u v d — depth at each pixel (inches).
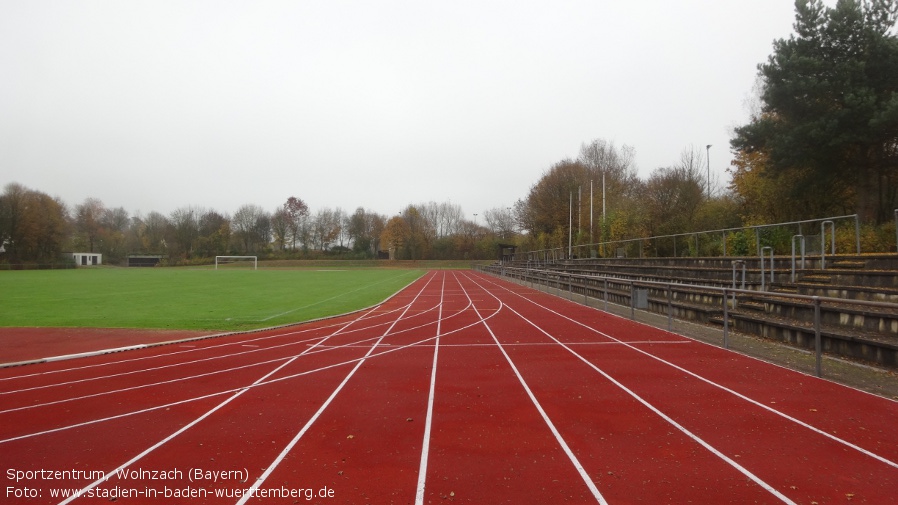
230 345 460.1
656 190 1497.3
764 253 630.5
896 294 394.9
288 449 203.5
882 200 789.9
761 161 928.9
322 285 1422.2
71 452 204.4
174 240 3973.9
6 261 2987.2
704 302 607.2
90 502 161.8
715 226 1005.8
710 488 164.1
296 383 313.4
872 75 678.5
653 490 163.2
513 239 3656.5
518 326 558.9
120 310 767.7
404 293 1117.1
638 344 432.8
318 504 156.9
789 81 706.8
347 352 416.5
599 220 1524.4
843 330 381.1
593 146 2396.7
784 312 464.8
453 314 693.3
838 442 202.1
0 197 2987.2
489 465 184.5
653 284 543.8
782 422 226.8
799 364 341.1
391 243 3951.8
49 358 399.5
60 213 3297.2
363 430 224.5
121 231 4436.5
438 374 331.9
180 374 344.5
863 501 154.9
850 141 662.5
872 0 708.7
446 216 4810.5
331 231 4352.9
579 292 1040.8
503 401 266.8
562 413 245.0
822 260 524.1
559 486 166.9
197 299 958.4
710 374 319.9
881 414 235.5
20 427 236.2
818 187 760.3
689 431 217.3
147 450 205.2
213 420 242.5
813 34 722.2
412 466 184.5
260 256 4069.9
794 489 163.2
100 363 386.9
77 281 1567.4
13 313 729.0
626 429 221.0
